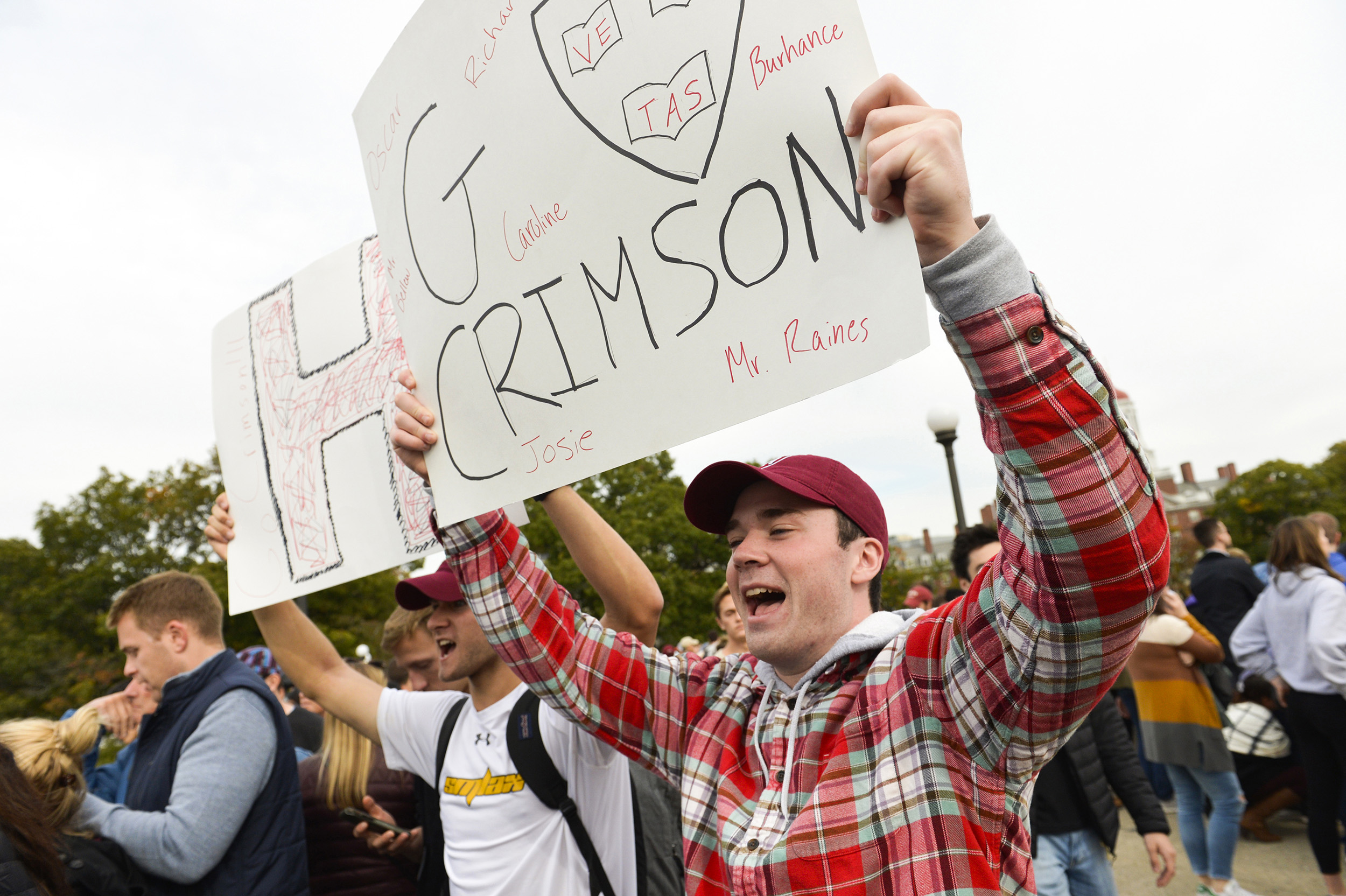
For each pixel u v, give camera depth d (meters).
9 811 1.78
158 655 2.62
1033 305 1.01
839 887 1.19
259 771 2.44
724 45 1.23
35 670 27.92
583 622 1.85
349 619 24.03
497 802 2.03
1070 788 3.04
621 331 1.36
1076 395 1.00
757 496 1.52
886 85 1.05
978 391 1.04
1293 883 4.91
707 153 1.25
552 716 2.03
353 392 2.22
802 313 1.14
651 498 24.36
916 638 1.32
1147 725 4.77
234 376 2.55
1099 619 1.04
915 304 1.02
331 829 2.88
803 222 1.14
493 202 1.57
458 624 2.22
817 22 1.14
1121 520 1.00
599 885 1.92
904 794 1.22
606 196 1.38
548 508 2.13
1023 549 1.09
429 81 1.70
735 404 1.21
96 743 3.12
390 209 1.81
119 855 2.22
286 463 2.37
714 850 1.43
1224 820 4.51
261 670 4.76
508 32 1.54
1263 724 5.71
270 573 2.36
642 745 1.69
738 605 1.55
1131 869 5.63
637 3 1.34
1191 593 6.68
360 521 2.16
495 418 1.58
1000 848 1.21
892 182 1.02
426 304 1.73
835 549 1.47
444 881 2.45
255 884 2.38
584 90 1.42
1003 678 1.15
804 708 1.39
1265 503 47.06
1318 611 4.11
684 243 1.28
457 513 1.65
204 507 30.62
